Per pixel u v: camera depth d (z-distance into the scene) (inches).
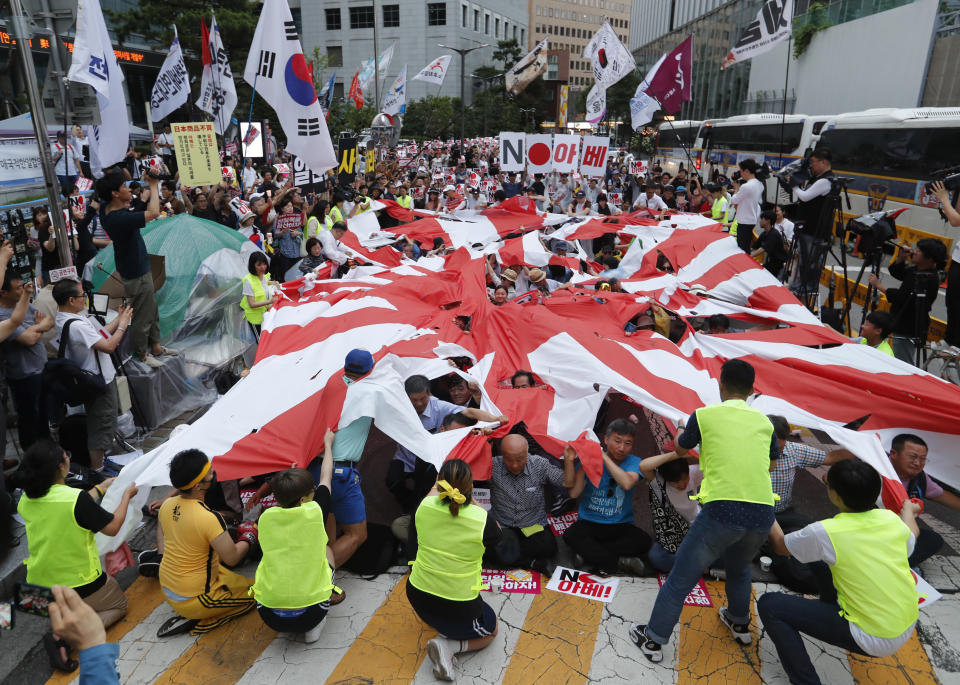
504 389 248.2
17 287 227.3
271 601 159.9
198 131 427.5
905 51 893.8
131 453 263.0
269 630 178.4
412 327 294.0
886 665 165.8
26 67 253.6
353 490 194.9
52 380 219.3
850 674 162.6
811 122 796.0
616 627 178.7
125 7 1672.0
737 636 170.7
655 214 561.0
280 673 163.0
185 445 197.3
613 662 166.4
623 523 202.8
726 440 153.6
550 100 2979.8
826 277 512.7
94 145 385.1
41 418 224.4
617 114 1888.5
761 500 150.4
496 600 189.6
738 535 150.9
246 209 500.7
